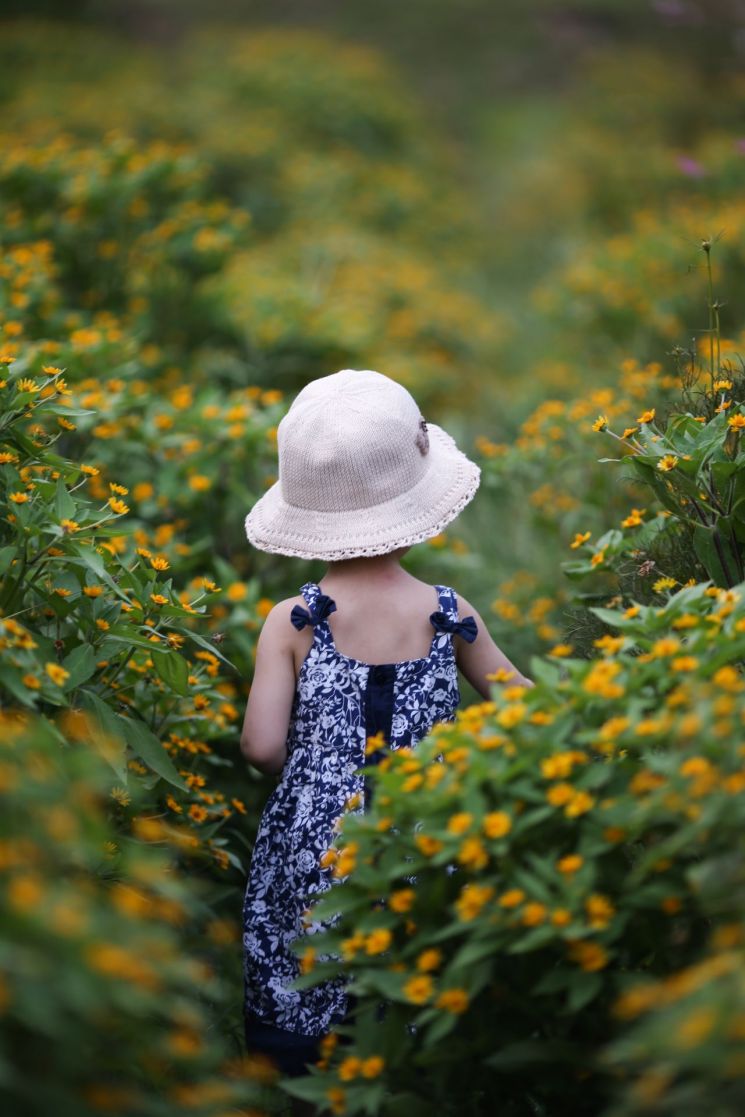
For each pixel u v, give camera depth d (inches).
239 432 177.2
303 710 112.5
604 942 81.1
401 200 533.6
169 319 271.1
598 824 83.8
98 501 171.0
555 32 916.6
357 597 114.7
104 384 177.9
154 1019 93.2
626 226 492.1
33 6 816.9
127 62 702.5
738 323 301.3
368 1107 85.3
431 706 112.3
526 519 217.6
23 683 93.9
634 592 137.9
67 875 90.8
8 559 109.0
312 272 400.8
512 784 86.0
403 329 370.9
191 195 277.6
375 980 87.0
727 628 93.3
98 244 263.1
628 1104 72.7
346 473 113.4
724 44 683.4
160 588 117.3
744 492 118.5
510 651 186.4
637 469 124.7
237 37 809.5
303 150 566.9
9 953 64.6
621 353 311.1
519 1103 92.0
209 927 123.3
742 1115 70.3
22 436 117.6
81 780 80.2
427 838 87.8
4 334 173.5
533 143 750.5
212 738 140.4
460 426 293.0
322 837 108.4
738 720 82.1
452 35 959.6
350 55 789.9
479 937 82.1
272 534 117.4
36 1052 71.7
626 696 88.9
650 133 599.5
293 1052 107.7
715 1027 64.9
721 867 76.0
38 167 265.7
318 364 299.6
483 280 521.7
